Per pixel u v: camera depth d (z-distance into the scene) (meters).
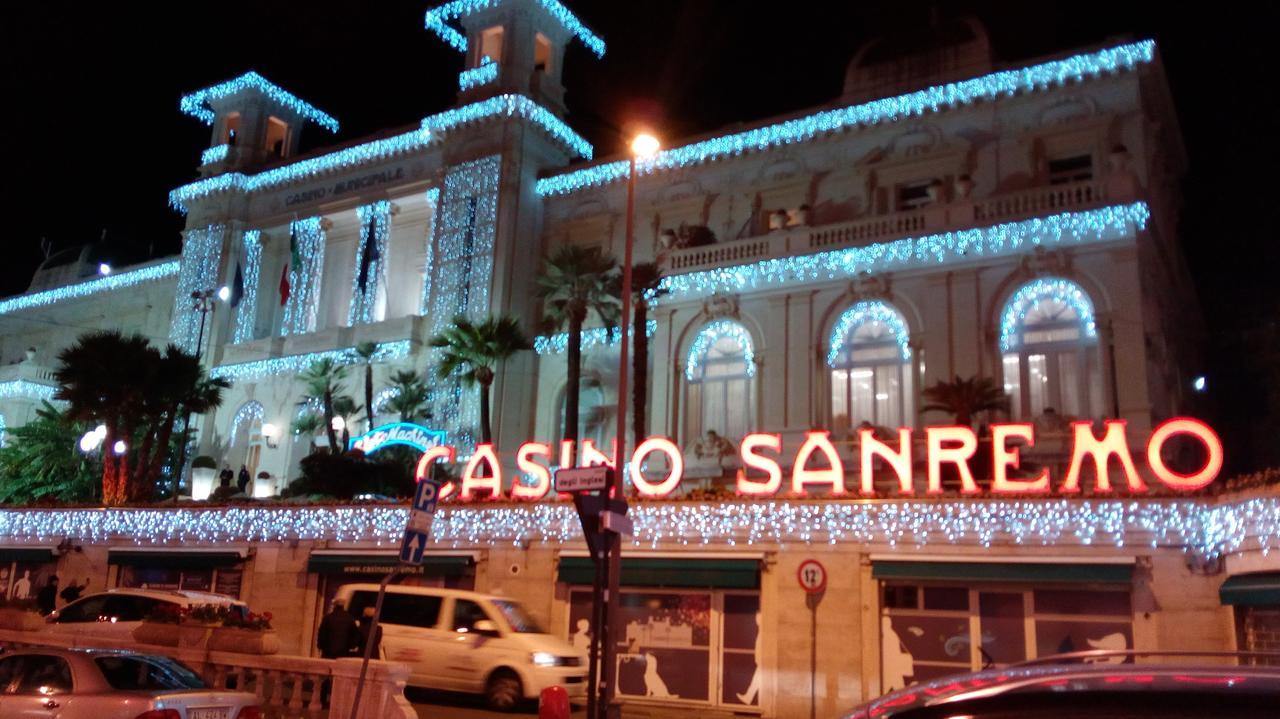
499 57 48.41
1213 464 19.06
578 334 38.28
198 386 42.72
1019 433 21.12
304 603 27.11
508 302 43.53
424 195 49.03
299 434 47.75
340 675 14.87
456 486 30.81
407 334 45.81
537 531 24.25
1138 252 30.92
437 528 25.44
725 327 36.97
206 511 29.67
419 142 48.91
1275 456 42.47
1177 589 18.20
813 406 34.44
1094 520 19.03
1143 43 33.94
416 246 50.00
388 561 26.02
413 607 20.33
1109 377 30.30
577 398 37.66
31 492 45.34
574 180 45.06
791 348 35.34
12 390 59.44
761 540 21.70
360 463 38.66
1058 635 19.02
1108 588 18.80
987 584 19.75
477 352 39.91
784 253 36.16
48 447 46.00
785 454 34.28
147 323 59.81
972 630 19.67
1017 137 35.81
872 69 39.50
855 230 35.28
